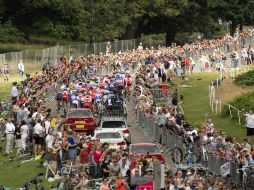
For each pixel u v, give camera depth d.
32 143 81.88
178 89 130.62
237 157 65.44
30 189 68.25
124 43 183.75
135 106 106.88
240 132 93.81
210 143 71.38
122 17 197.12
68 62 142.50
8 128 84.50
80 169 68.38
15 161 80.25
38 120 79.81
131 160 63.81
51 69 128.25
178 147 73.31
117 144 78.69
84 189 60.69
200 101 119.44
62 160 71.44
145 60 141.25
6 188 68.88
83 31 197.62
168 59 138.75
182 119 86.75
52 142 73.31
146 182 57.72
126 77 118.19
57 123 82.31
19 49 195.25
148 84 119.50
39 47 199.62
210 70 149.50
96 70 132.00
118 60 141.25
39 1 199.12
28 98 96.00
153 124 89.50
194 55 154.75
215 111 109.31
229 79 128.75
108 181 59.12
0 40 197.88
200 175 64.69
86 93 104.25
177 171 61.41
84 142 71.69
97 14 197.00
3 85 133.88
